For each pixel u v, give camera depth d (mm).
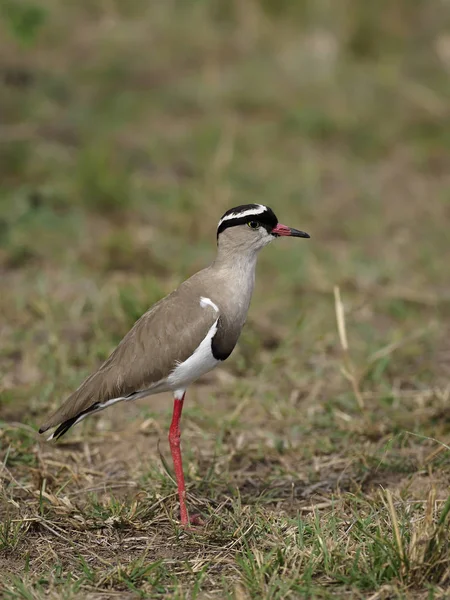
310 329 17234
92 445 13914
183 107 27281
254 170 24047
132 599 9914
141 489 12453
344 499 11891
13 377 15547
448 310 18312
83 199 22125
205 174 23625
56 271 19406
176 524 11484
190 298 11922
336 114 26625
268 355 16391
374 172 24531
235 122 26328
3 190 22016
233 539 11094
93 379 11844
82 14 32438
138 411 14844
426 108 27000
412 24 30359
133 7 32719
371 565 10039
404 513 11172
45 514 11781
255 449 13703
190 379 11906
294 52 30031
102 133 25141
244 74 28750
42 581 10281
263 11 31719
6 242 20094
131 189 22547
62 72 28453
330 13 30906
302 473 13016
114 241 20125
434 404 14633
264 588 9820
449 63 29000
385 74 28266
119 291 17594
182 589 10008
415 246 21047
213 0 32406
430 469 12531
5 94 26516
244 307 12156
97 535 11352
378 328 17594
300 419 14461
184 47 30547
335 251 20672
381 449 13430
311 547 10500
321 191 23516
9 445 13328
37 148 23906
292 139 25797
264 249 20625
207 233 21250
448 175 24516
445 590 9703
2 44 29469
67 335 16938
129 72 29000
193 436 14086
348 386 15367
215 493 12461
